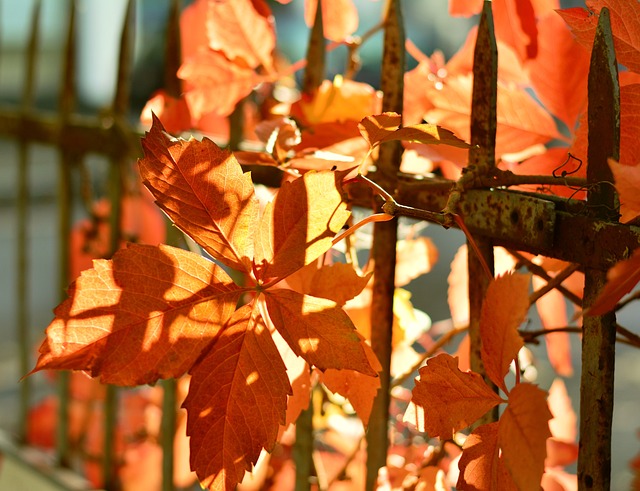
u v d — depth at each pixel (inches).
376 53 232.2
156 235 58.0
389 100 38.1
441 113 37.9
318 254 31.8
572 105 37.2
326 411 45.9
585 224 32.1
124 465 58.4
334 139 37.6
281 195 31.8
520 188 36.2
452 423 31.6
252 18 40.8
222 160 31.7
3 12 323.9
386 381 38.5
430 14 270.7
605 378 32.1
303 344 31.3
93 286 31.0
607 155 31.8
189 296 31.4
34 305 199.9
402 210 32.7
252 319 31.6
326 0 41.9
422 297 199.0
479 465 31.2
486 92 34.2
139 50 287.7
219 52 41.0
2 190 295.9
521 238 33.4
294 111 39.7
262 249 31.8
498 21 38.8
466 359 39.2
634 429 141.4
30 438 70.4
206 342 31.3
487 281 34.6
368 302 38.7
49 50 330.0
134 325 31.1
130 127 53.6
